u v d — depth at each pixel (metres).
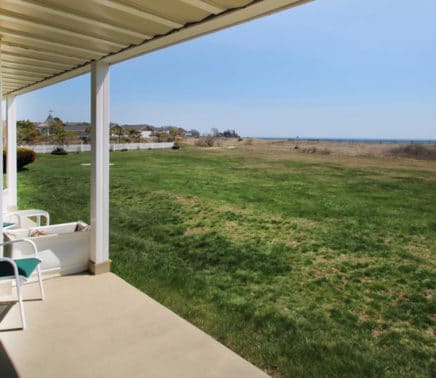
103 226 3.85
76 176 14.83
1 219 3.15
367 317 3.71
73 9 2.21
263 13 2.09
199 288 4.27
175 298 3.77
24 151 16.20
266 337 3.03
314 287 4.53
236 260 5.60
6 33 2.75
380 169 14.57
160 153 25.39
